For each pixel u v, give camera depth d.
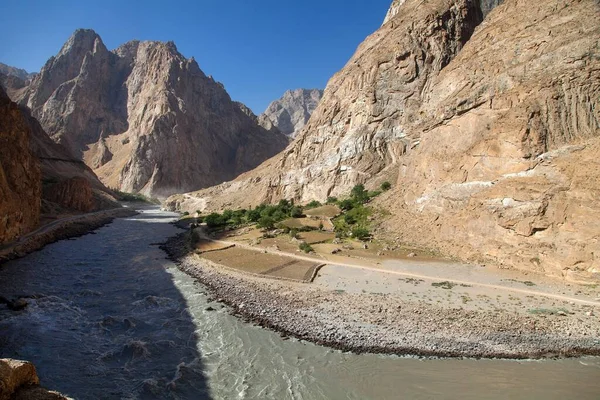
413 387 19.89
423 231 49.69
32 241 53.78
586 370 21.22
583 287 31.20
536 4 53.16
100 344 24.78
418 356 22.59
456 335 24.31
